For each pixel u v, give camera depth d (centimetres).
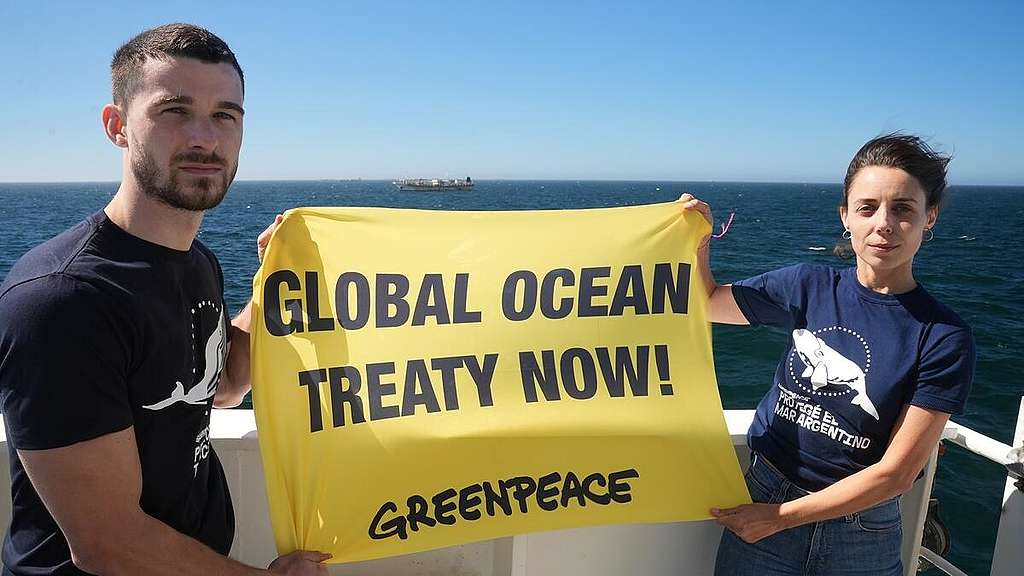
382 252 250
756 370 1285
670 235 267
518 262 258
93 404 159
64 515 161
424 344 248
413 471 238
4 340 154
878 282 226
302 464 230
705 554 284
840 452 224
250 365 234
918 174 213
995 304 2045
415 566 272
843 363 223
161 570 173
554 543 271
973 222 6769
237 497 259
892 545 232
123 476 166
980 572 604
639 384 257
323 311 243
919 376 210
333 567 268
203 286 194
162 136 171
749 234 4625
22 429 155
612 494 248
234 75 184
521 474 245
